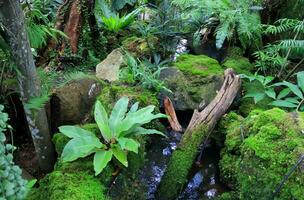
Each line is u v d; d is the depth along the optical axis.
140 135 2.41
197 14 3.61
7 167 1.50
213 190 2.40
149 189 2.39
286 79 3.27
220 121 2.71
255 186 2.12
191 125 2.58
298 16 3.60
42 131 2.17
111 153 2.08
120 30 4.04
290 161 2.00
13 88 2.44
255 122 2.31
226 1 3.52
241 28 3.32
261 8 3.48
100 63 3.33
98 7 4.02
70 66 3.32
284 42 3.07
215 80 3.03
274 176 2.04
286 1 3.65
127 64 3.14
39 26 2.11
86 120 2.68
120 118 2.27
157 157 2.63
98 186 2.02
